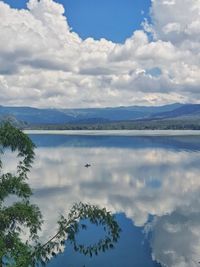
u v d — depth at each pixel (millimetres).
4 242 14477
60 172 118312
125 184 96062
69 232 15688
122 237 52688
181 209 68750
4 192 15195
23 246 14781
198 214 65062
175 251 47438
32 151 15984
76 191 86562
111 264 42750
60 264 41875
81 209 15883
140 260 44656
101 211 15727
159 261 44219
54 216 62500
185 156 161125
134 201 75938
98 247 16359
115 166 132750
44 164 139875
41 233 51562
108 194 83062
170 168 123688
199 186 91438
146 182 98500
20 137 15703
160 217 63562
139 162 143500
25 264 14297
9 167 118812
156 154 172250
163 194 82562
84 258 43781
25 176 16172
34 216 15188
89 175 112000
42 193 83938
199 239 52281
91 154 179125
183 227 57562
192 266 43719
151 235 53750
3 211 14641
